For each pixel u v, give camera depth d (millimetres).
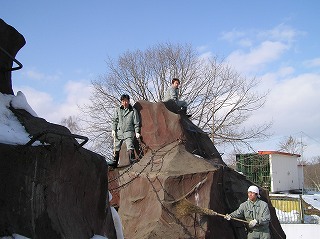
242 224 8570
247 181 10023
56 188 3875
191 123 11008
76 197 4273
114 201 9781
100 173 4820
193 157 8883
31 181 3500
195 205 7559
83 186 4422
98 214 4801
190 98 31156
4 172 3238
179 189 7863
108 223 5180
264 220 7602
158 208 7684
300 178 33875
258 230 7684
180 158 8742
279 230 9836
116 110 10391
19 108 4449
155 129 9820
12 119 4141
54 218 3732
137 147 9992
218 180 8539
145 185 8297
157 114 9945
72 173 4176
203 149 10266
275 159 28969
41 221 3543
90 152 4656
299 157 35688
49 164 3754
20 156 3393
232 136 29656
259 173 28938
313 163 61500
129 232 7992
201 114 30719
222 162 10461
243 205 7898
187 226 7523
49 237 3568
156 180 8086
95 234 4602
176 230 7434
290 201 18969
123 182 9062
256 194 7770
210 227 7730
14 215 3260
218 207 8289
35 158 3559
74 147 4188
